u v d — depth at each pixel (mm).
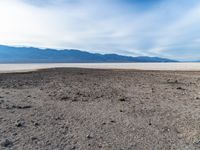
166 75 23172
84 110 6703
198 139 4305
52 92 10398
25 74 23812
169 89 11734
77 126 5074
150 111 6617
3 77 19609
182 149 3855
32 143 4004
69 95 9492
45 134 4496
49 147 3848
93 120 5594
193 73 26641
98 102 8016
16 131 4629
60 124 5207
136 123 5379
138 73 26828
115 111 6602
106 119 5707
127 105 7508
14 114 6039
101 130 4824
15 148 3762
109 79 18203
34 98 8711
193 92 10617
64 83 14734
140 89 11719
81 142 4113
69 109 6816
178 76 21672
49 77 19984
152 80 17188
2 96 9062
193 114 6234
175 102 8055
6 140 4012
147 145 4016
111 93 10227
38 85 13438
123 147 3914
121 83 14898
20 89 11523
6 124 5086
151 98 8938
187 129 4914
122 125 5207
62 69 35312
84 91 10805
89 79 18141
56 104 7574
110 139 4289
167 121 5551
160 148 3889
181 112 6492
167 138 4375
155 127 5070
